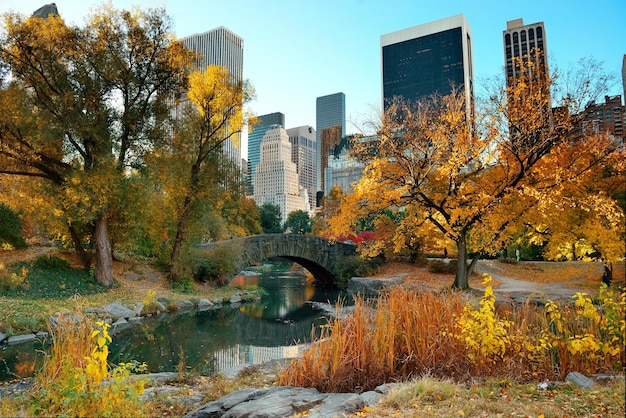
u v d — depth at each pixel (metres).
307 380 6.08
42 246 26.41
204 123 24.59
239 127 25.67
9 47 18.38
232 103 24.80
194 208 24.69
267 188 194.38
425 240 29.98
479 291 20.66
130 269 24.56
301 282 38.16
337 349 6.11
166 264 27.03
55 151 19.62
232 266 28.03
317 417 4.38
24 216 24.55
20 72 18.48
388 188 21.02
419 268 31.14
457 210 18.36
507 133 17.98
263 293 26.80
